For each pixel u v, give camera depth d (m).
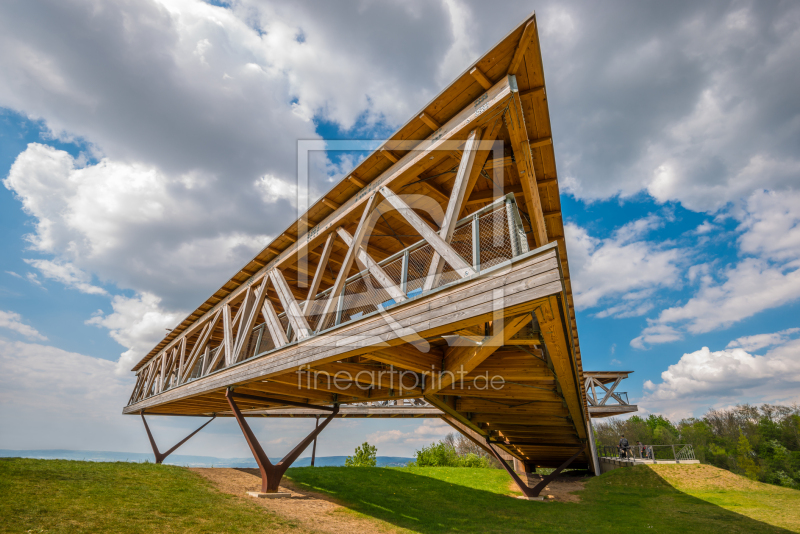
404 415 19.58
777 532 9.71
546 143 6.96
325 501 10.49
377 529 8.54
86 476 9.15
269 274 11.74
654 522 10.88
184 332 17.67
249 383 10.28
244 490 10.61
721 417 64.50
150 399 18.39
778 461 48.84
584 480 19.56
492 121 6.32
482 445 15.38
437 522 9.90
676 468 18.39
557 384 8.70
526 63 5.96
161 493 8.70
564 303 4.76
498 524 10.22
